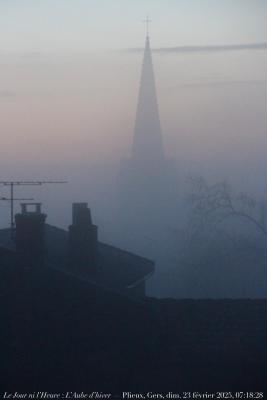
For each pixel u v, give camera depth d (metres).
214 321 41.09
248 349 38.72
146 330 39.03
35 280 39.12
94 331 38.84
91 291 39.25
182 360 38.25
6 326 38.56
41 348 38.38
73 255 45.41
